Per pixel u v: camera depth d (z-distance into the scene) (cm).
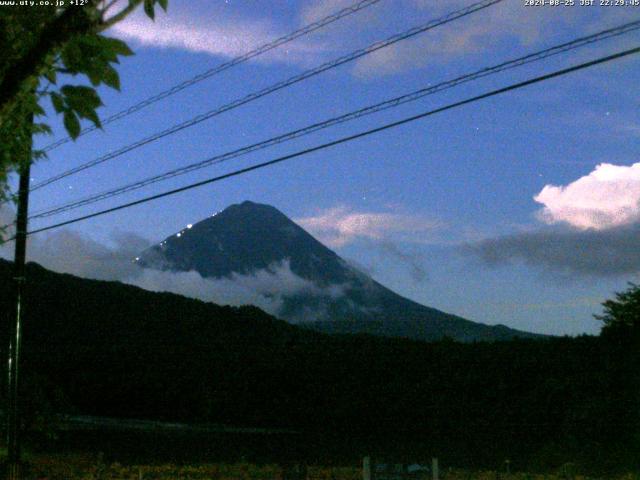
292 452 3441
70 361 5512
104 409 5159
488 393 3822
